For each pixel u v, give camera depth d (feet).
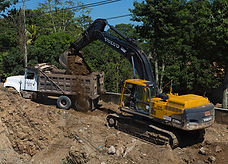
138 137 33.04
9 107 35.45
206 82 49.55
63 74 43.01
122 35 35.53
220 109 40.27
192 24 51.57
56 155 30.71
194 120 28.58
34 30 95.91
